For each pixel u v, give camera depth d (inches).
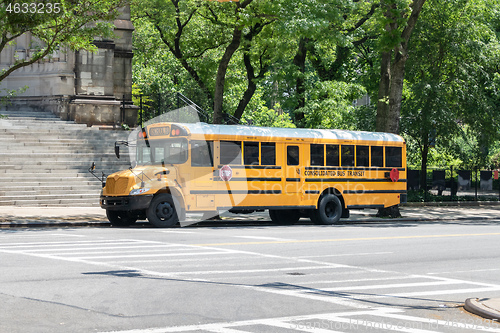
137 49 1776.6
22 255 491.2
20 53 1378.0
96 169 1099.3
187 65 1306.6
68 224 777.6
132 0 863.1
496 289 385.7
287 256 515.5
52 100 1343.5
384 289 379.6
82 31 839.1
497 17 1427.2
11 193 968.9
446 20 1311.5
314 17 898.7
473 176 1529.3
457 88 1334.9
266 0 916.6
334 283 396.2
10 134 1128.2
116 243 580.7
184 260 479.2
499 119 1352.1
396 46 1011.3
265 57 1223.5
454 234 743.7
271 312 311.0
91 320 287.7
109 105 1334.9
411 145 1414.9
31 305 315.3
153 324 282.0
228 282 391.2
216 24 1181.1
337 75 1421.0
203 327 277.7
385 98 1031.0
